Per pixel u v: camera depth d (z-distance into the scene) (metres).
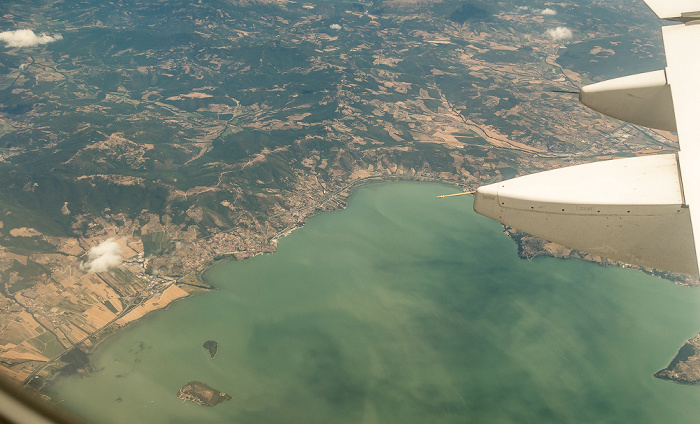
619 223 14.30
